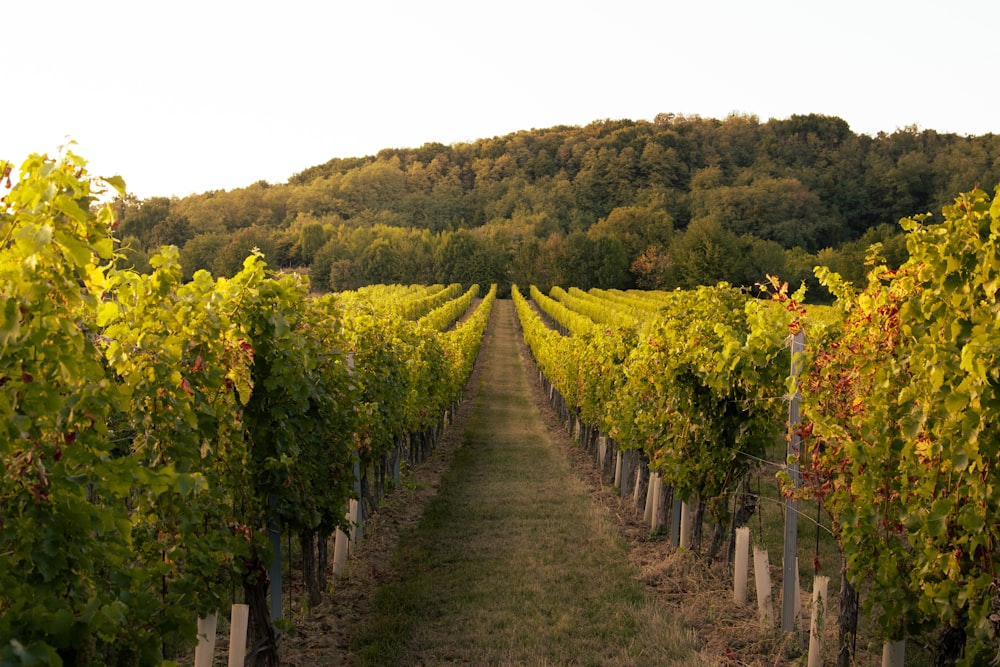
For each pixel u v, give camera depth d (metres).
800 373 5.07
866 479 4.08
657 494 8.88
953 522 3.45
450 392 17.06
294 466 5.34
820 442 4.80
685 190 123.25
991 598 3.26
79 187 2.50
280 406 5.08
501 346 42.56
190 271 76.50
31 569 2.57
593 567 7.62
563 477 12.80
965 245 3.26
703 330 7.48
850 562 4.29
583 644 5.66
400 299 46.47
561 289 72.88
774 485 9.93
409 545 8.59
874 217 92.94
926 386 3.60
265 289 5.02
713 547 7.41
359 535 8.53
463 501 10.90
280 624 4.89
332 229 94.25
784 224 88.12
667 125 149.88
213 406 4.58
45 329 2.42
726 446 7.09
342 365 6.34
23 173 2.53
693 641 5.65
